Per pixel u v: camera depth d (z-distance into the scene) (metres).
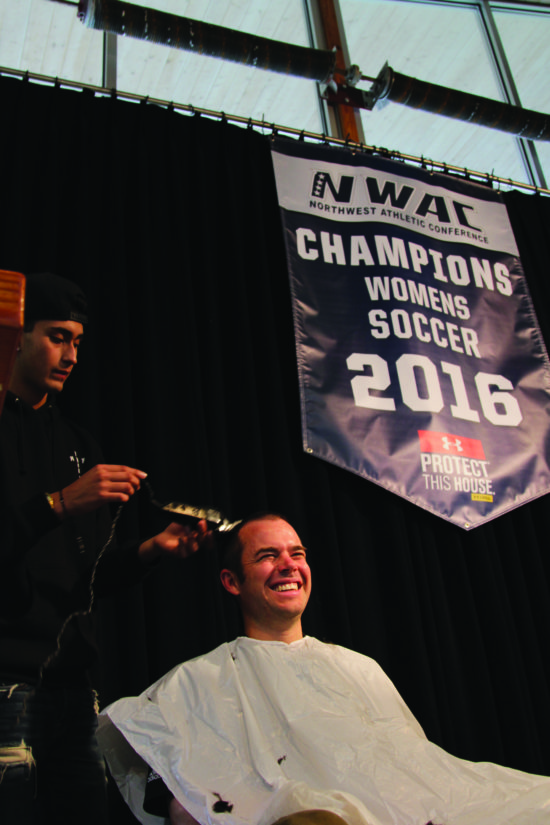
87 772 1.21
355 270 2.84
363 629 2.29
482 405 2.80
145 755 1.25
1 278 0.73
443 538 2.59
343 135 3.45
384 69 3.44
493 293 3.07
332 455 2.49
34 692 1.15
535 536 2.71
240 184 2.88
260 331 2.61
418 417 2.66
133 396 2.32
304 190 2.91
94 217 2.52
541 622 2.55
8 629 1.16
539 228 3.44
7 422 1.34
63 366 1.46
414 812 1.15
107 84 3.10
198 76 3.39
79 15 2.94
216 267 2.68
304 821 1.05
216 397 2.40
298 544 1.69
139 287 2.45
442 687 2.28
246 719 1.33
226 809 1.16
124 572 1.41
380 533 2.49
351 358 2.67
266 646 1.51
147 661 1.99
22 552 1.12
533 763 2.25
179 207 2.65
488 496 2.64
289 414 2.56
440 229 3.11
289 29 3.70
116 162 2.63
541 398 2.92
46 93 2.69
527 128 3.62
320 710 1.37
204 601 2.08
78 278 2.33
